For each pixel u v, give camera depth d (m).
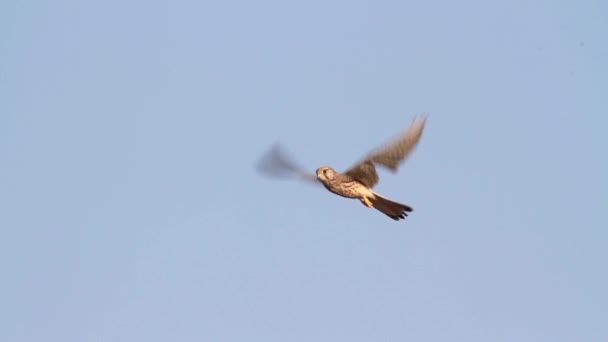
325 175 18.11
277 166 17.83
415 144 17.52
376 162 17.77
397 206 18.14
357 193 18.22
